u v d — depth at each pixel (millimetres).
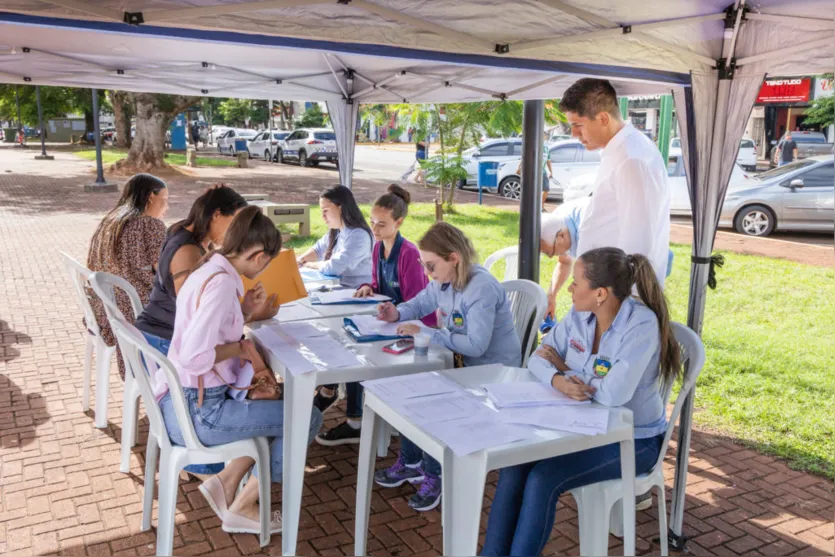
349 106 6496
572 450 2350
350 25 2863
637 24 3004
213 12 2551
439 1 2805
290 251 3896
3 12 2406
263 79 5945
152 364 3533
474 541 2256
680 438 3264
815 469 4035
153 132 23234
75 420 4594
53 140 48375
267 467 3088
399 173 24750
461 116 14320
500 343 3496
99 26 2541
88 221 13469
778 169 13180
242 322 3080
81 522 3410
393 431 4348
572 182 7672
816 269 9492
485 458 2195
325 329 3533
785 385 5375
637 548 3285
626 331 2697
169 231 3580
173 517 2977
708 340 6469
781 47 3074
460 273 3385
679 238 12016
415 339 3102
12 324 6738
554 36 3025
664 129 8117
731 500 3721
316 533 3350
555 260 10484
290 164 29328
